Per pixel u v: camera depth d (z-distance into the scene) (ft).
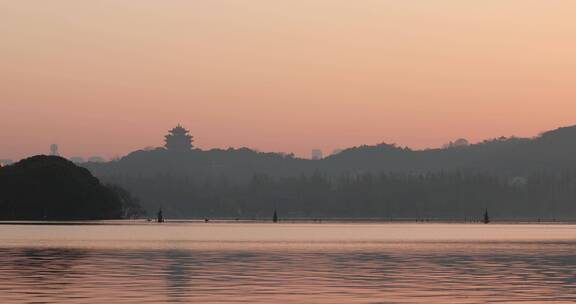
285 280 379.76
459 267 465.47
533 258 553.23
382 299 305.53
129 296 310.86
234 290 334.44
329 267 463.01
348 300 302.04
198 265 475.72
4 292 322.34
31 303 287.48
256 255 581.94
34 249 646.74
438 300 302.66
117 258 535.60
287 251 641.40
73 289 334.03
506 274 416.67
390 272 428.56
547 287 349.82
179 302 294.46
